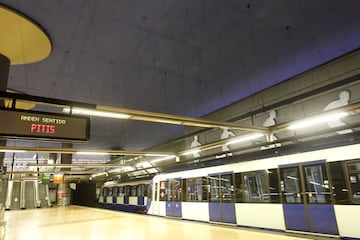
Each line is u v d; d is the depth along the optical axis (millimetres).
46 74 7984
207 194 10562
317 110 8430
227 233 7980
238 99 10867
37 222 13711
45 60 7141
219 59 7418
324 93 8172
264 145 8586
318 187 6859
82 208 26484
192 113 12594
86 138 3994
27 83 8570
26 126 3615
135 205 17594
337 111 5172
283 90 9273
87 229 10242
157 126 14367
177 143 17016
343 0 5328
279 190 7770
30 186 34469
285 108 9398
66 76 8141
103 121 12977
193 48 6781
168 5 5203
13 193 31906
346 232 6172
